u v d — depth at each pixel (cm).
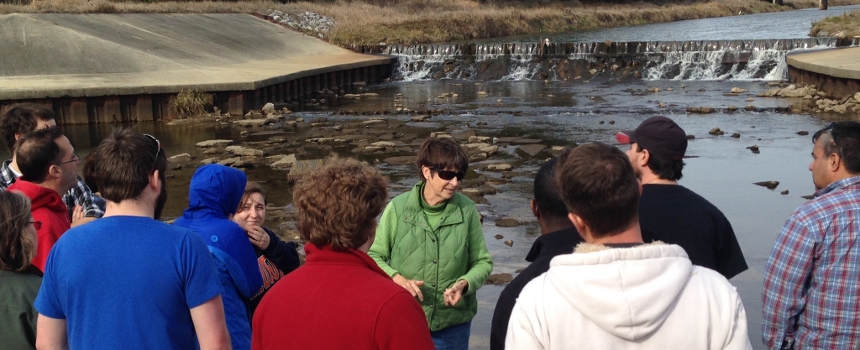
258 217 454
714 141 1617
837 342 347
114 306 299
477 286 439
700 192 1147
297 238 953
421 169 450
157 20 3284
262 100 2464
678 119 1991
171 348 304
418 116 2216
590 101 2497
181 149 1736
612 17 6200
